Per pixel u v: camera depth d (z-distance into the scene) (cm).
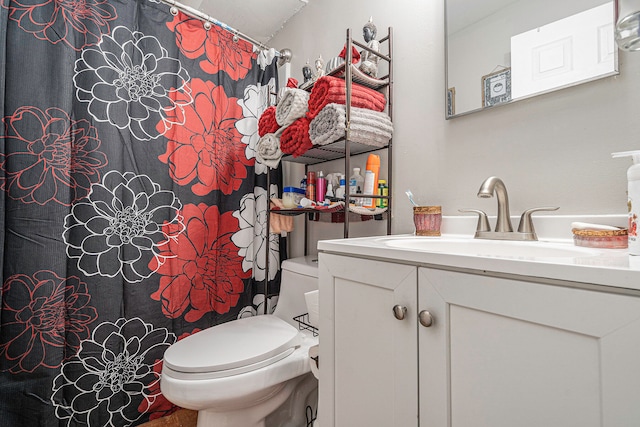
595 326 36
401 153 117
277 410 115
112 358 119
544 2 80
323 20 156
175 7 139
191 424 128
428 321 51
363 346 66
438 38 106
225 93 154
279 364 99
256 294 160
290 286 141
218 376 90
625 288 34
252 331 115
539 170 81
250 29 190
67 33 114
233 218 155
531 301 41
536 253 68
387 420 61
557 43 77
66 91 112
